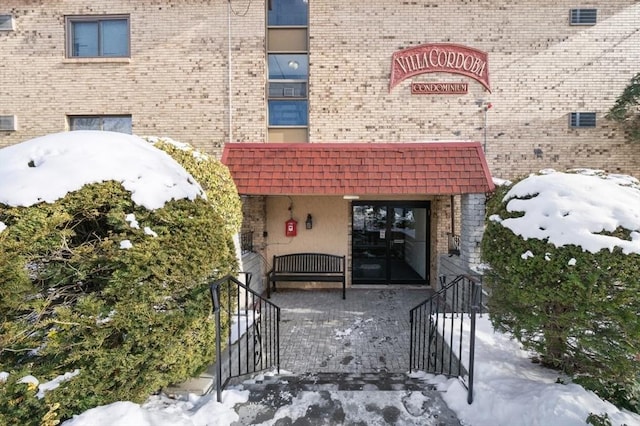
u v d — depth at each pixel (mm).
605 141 8336
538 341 3293
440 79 8469
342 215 9117
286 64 8703
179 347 2941
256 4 8500
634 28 8258
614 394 2814
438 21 8406
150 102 8578
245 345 4375
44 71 8578
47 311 2547
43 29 8555
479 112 8445
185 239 3004
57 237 2514
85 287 2744
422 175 6871
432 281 9047
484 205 6742
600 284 2697
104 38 8672
